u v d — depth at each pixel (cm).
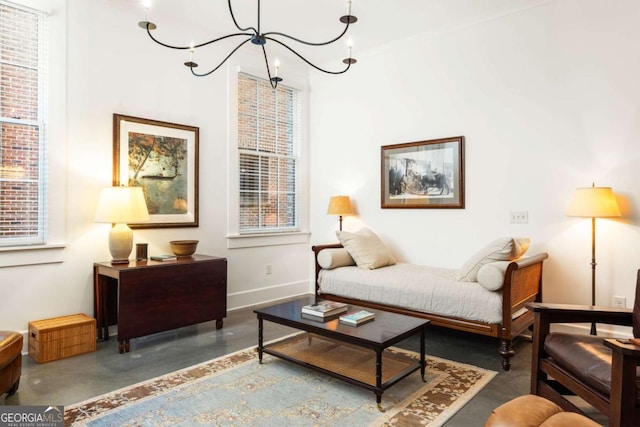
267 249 466
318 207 510
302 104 506
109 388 240
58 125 312
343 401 226
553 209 341
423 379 254
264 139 468
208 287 350
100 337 328
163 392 235
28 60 301
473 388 244
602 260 319
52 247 308
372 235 410
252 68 447
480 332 291
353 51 457
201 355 296
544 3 342
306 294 507
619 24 310
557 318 212
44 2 304
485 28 374
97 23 334
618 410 154
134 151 354
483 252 308
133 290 301
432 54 408
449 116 398
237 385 245
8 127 293
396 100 436
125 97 350
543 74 344
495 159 371
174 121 383
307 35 411
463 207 389
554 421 134
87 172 328
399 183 433
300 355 269
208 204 410
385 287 344
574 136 330
